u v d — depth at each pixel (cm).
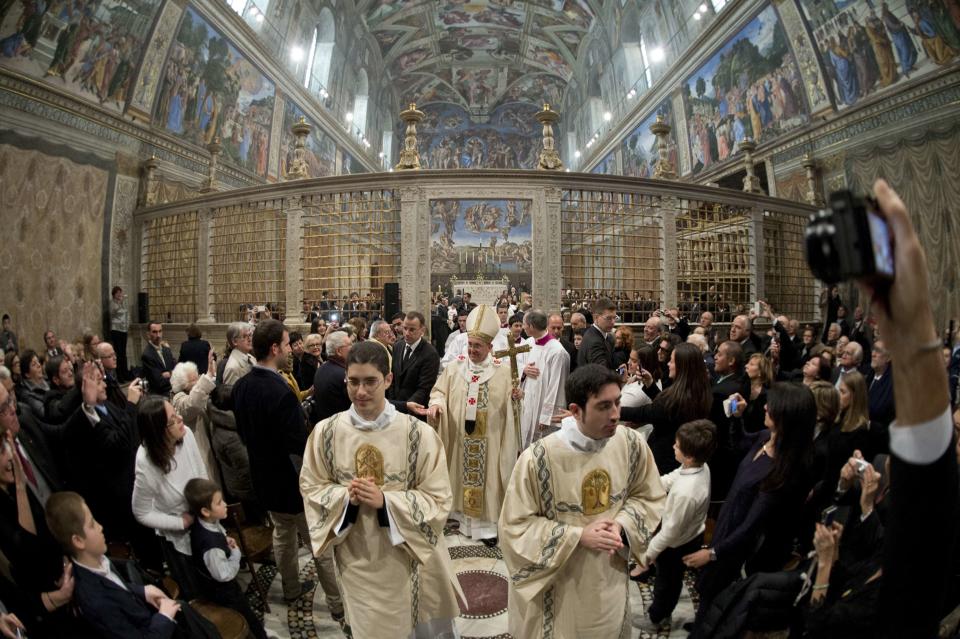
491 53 3566
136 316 1328
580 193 926
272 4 1936
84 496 359
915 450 81
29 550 249
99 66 1225
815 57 1380
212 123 1636
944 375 79
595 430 234
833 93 1345
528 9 2986
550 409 527
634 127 2417
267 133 1947
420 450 268
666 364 554
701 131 1903
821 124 1384
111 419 369
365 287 1255
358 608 253
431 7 2994
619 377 233
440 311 1152
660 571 331
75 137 1188
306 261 1290
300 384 599
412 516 248
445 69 3744
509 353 464
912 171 1156
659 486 251
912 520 83
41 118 1112
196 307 1163
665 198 980
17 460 268
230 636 279
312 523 253
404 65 3553
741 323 646
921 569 84
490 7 3002
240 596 309
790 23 1436
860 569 205
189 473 316
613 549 215
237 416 357
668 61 2119
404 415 274
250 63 1797
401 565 257
